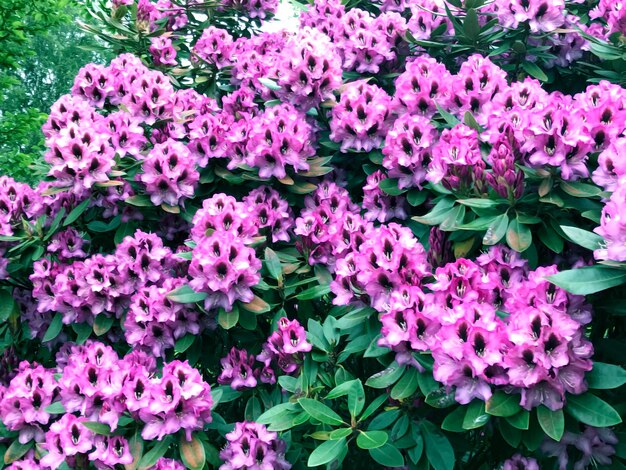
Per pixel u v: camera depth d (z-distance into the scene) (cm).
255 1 235
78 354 134
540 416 90
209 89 210
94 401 117
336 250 137
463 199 116
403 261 111
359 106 148
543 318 90
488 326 93
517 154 116
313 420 115
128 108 161
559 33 175
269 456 115
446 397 101
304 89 156
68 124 141
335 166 165
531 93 127
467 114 128
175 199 146
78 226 158
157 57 207
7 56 361
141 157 152
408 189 137
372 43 177
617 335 118
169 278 141
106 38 217
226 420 144
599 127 111
